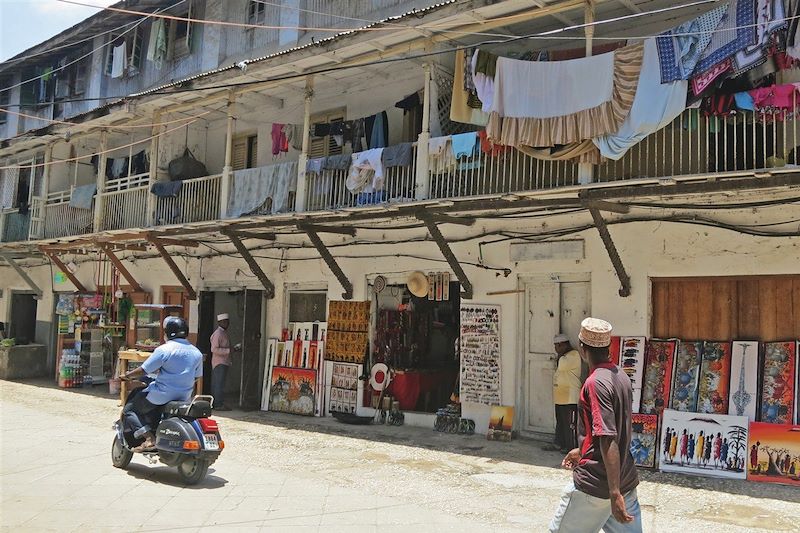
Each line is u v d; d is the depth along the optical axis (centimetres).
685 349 816
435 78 998
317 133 1184
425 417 1059
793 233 756
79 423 1072
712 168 780
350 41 986
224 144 1477
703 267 816
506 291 982
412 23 908
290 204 1152
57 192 1659
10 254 1831
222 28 1553
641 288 856
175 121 1355
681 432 771
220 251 1414
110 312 1586
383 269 1134
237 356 1490
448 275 1059
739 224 795
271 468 783
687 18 902
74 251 1670
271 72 1120
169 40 1670
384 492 677
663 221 845
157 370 732
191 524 556
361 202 1037
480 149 900
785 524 576
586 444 371
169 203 1341
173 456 693
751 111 702
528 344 972
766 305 780
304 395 1197
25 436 946
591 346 382
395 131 1175
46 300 1900
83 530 533
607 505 358
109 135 1634
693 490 688
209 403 712
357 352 1145
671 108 714
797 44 654
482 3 841
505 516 597
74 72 1981
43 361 1838
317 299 1266
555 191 798
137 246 1551
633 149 815
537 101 812
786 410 735
